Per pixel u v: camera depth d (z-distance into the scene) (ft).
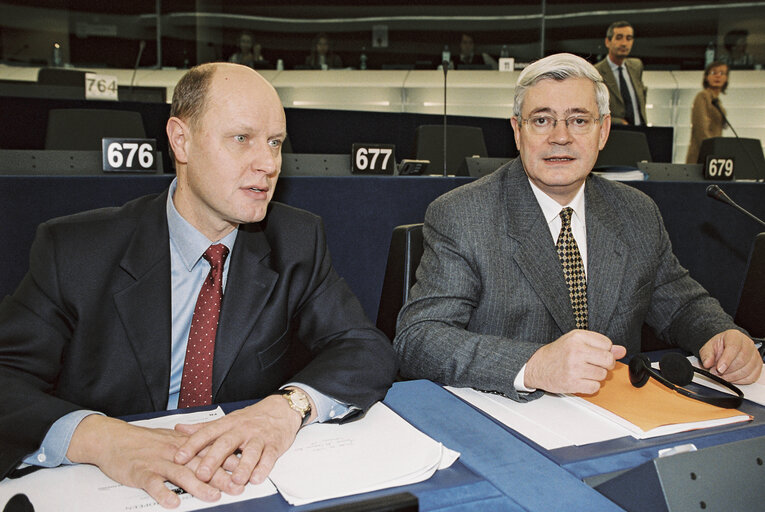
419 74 20.75
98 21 21.89
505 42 24.39
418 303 4.36
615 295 4.55
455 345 3.75
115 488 2.38
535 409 3.24
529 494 2.33
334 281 4.08
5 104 10.65
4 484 2.41
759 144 12.37
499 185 4.78
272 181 3.38
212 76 3.26
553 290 4.41
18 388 2.88
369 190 7.14
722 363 3.62
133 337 3.41
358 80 20.80
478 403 3.35
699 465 2.14
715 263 7.89
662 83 21.42
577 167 4.42
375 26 24.81
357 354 3.48
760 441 2.28
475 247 4.40
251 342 3.64
